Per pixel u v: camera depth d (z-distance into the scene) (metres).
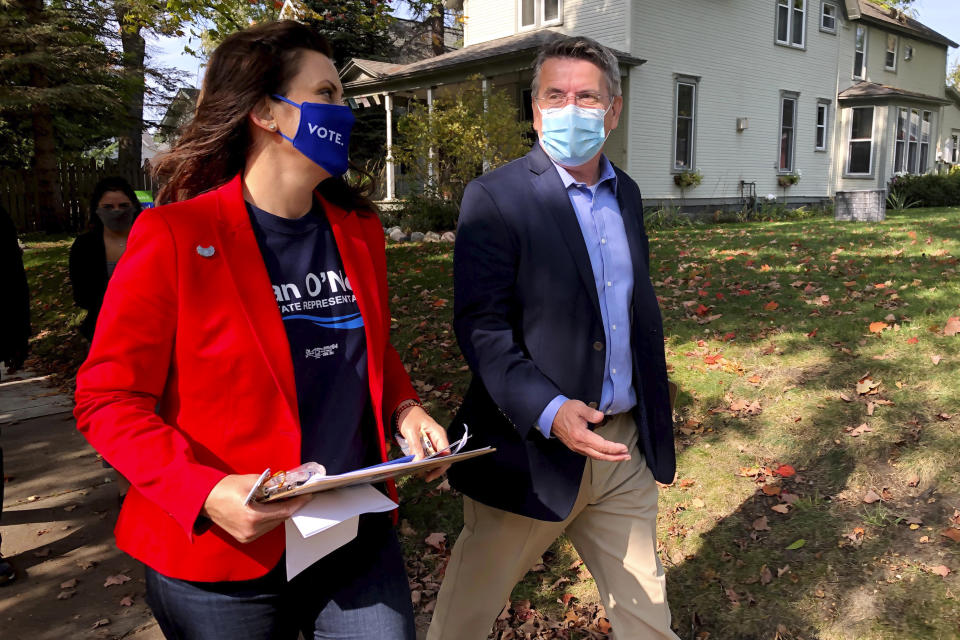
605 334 2.14
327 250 1.67
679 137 18.14
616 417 2.23
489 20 19.47
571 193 2.20
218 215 1.50
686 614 3.01
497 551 2.26
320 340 1.62
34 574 3.71
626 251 2.21
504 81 18.52
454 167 14.75
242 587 1.54
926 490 3.43
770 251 8.63
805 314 5.71
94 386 1.39
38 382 7.08
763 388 4.57
